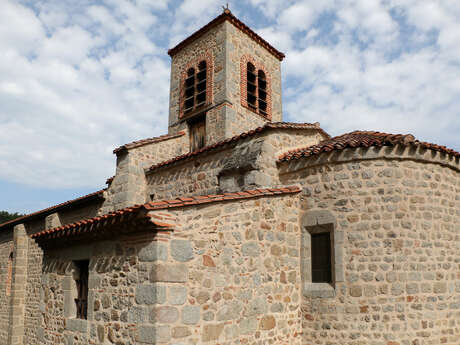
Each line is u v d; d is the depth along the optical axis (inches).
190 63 685.3
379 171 347.6
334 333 332.5
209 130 614.9
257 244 320.8
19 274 648.4
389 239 335.9
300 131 445.7
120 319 267.6
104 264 295.0
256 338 303.1
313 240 368.5
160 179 518.3
